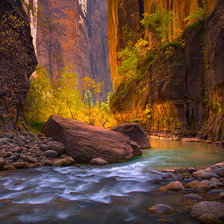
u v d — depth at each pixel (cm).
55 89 1752
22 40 1238
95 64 10194
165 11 2627
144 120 2481
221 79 1298
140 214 299
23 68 1131
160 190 408
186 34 1894
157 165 677
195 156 845
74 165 675
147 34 3478
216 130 1322
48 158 716
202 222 264
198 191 390
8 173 562
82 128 854
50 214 306
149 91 2419
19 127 1101
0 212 314
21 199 370
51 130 905
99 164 684
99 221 282
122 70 3338
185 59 1911
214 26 1481
